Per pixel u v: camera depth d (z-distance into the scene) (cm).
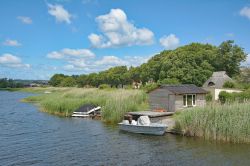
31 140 2975
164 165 2095
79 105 5112
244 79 9419
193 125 2941
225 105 2911
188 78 8231
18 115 5094
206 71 8488
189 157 2269
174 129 3186
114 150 2544
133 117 3875
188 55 8756
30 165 2131
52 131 3491
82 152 2483
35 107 6588
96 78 16988
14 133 3372
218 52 9806
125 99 4488
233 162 2122
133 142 2842
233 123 2673
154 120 3709
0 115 5097
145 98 4878
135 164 2133
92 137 3114
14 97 11025
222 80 7738
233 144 2619
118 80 15262
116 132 3381
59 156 2362
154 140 2900
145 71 12131
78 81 19000
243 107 2750
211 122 2814
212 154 2330
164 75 9056
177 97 4191
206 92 4516
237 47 9662
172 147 2589
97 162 2192
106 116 4300
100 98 5228
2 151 2522
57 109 5259
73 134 3294
